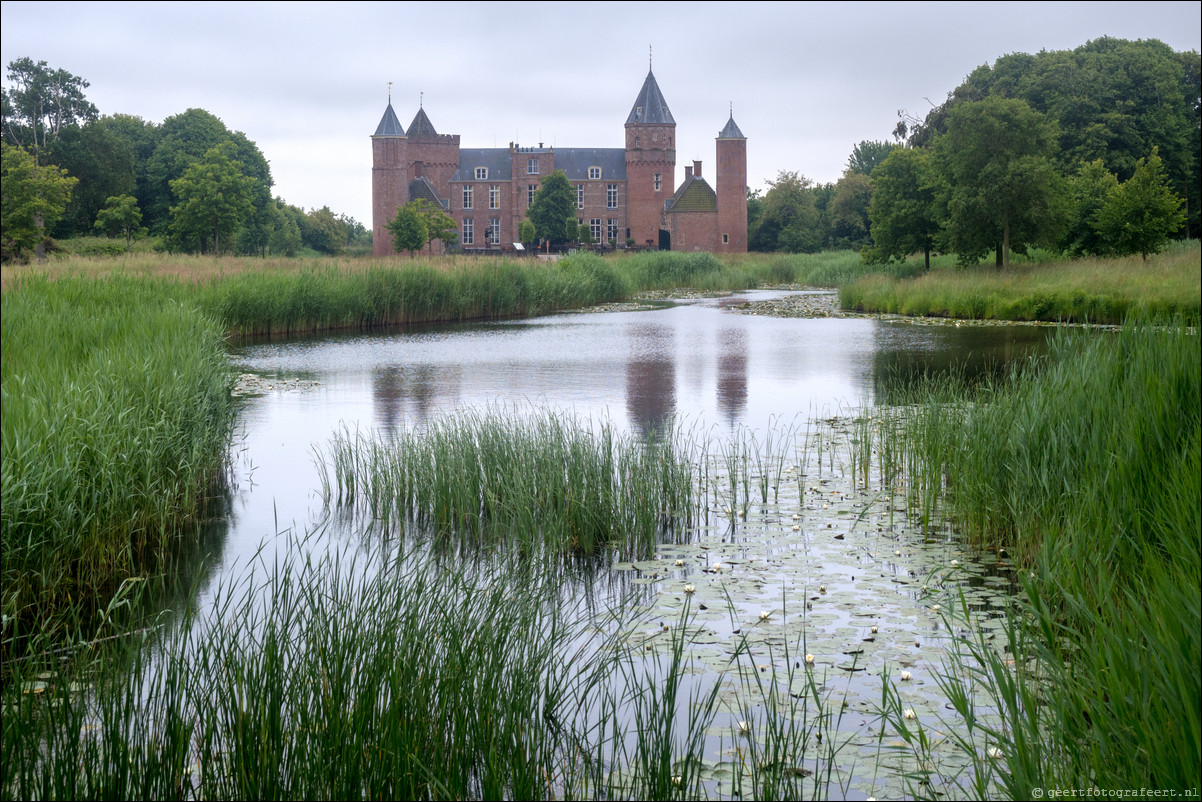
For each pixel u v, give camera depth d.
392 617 4.38
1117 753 3.18
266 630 4.18
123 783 3.30
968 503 7.11
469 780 3.65
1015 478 6.86
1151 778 2.99
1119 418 6.52
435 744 3.63
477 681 4.04
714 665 4.86
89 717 4.05
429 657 4.12
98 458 6.79
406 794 3.44
